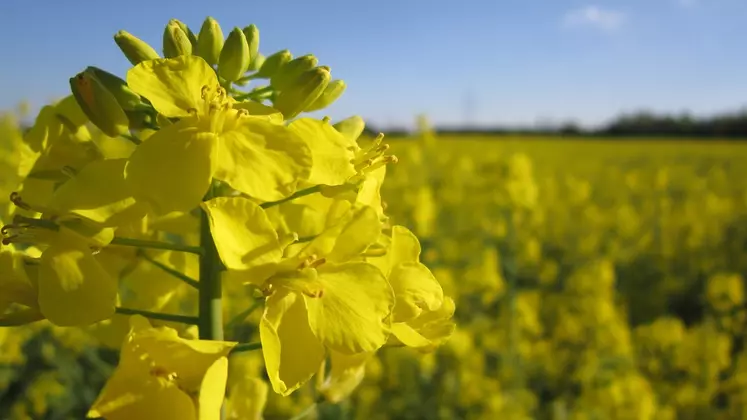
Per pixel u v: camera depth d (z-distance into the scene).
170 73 0.09
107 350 0.30
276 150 0.09
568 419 0.29
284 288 0.08
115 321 0.11
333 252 0.09
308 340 0.08
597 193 0.91
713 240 0.57
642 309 0.49
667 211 0.66
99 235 0.08
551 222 0.60
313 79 0.10
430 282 0.10
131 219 0.08
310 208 0.10
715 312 0.45
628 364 0.32
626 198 0.83
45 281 0.08
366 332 0.08
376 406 0.32
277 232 0.09
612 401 0.28
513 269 0.37
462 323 0.38
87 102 0.09
